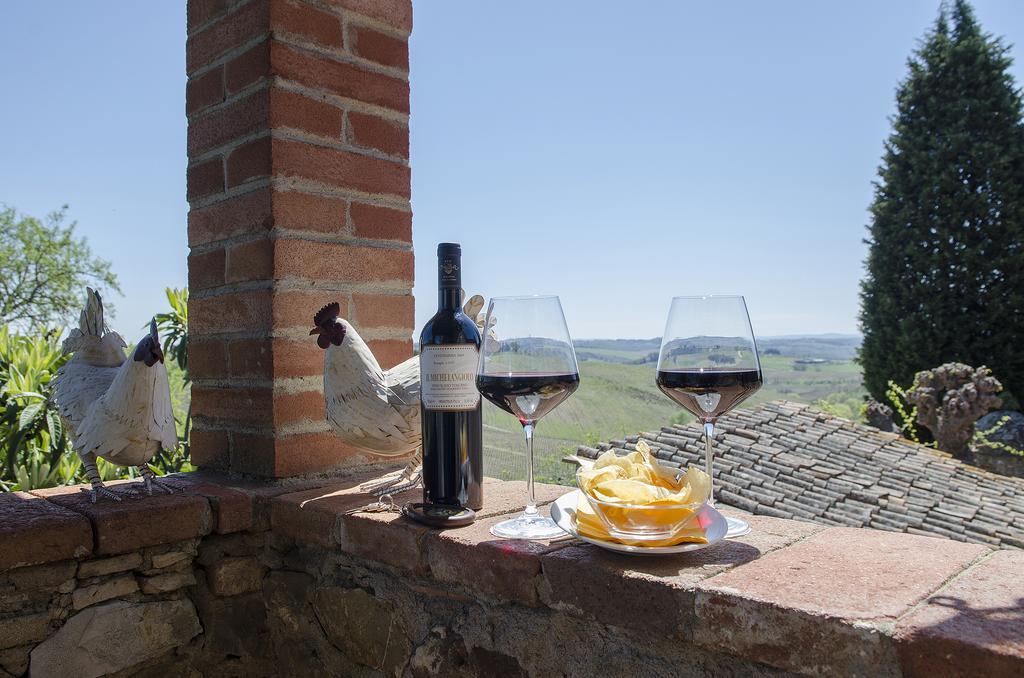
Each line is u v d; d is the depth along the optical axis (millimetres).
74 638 1293
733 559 941
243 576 1507
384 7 1780
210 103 1722
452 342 1246
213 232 1725
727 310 1040
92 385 1408
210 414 1747
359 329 1733
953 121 13234
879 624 705
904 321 13250
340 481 1653
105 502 1383
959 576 853
